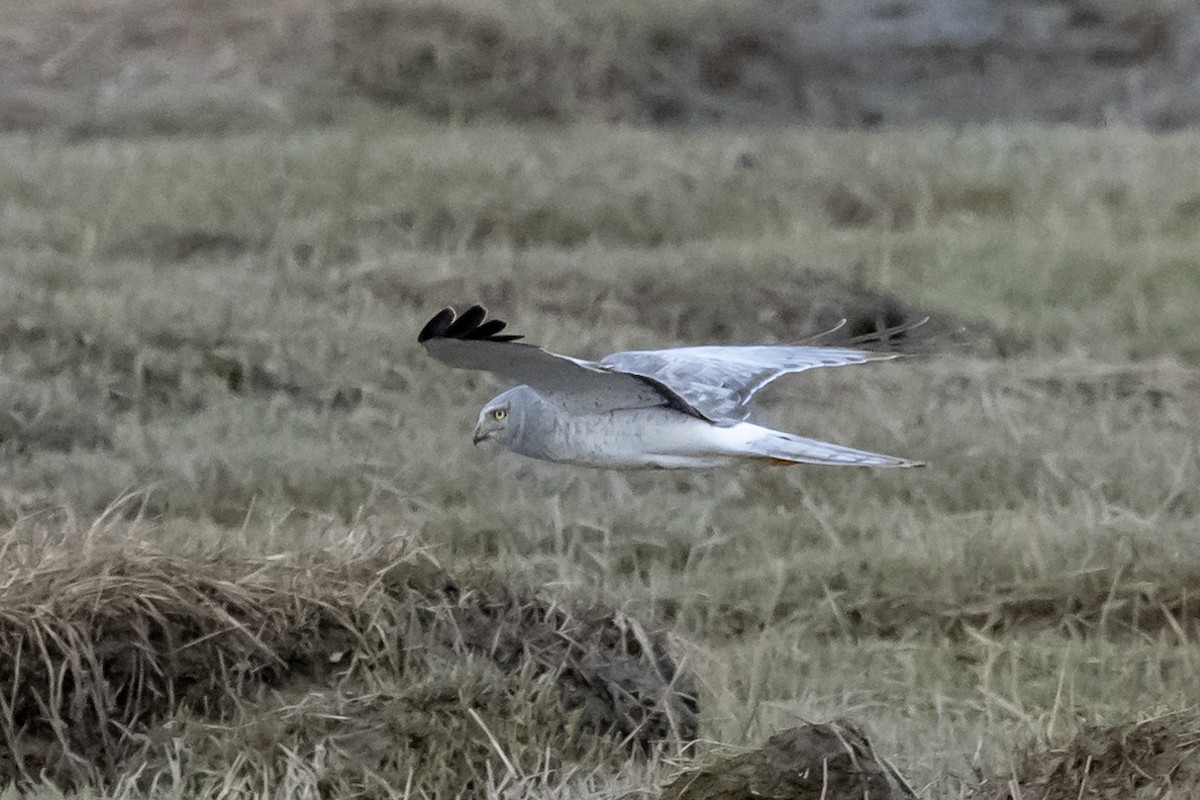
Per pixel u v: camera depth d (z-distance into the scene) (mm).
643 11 23172
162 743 8633
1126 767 7773
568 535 11727
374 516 11195
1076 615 10781
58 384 13250
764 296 15711
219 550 9336
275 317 14586
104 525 10102
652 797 7727
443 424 13297
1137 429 13484
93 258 16312
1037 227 17969
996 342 15578
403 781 8492
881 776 7453
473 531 11547
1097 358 15227
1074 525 11523
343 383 13852
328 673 9047
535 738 8734
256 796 8133
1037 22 24375
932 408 13727
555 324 14922
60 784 8547
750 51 23406
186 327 14141
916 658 10414
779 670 10125
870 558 11305
